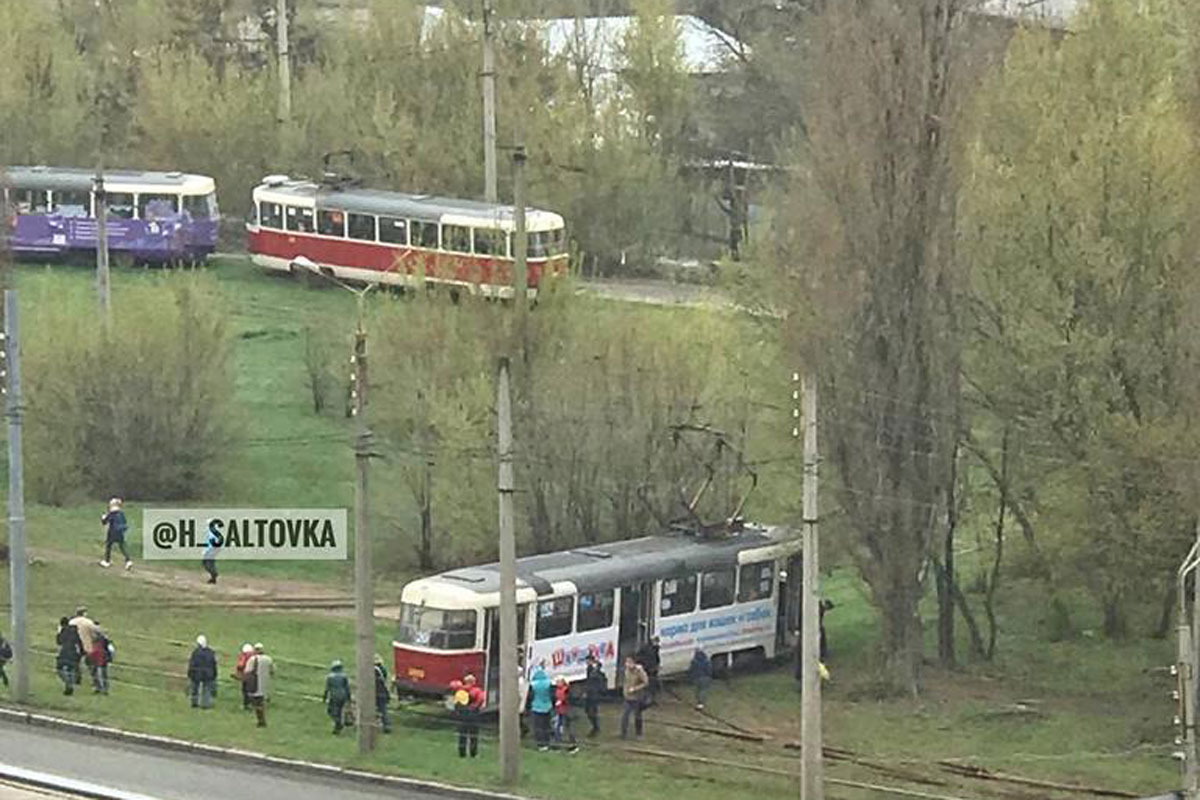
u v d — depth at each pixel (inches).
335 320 5526.6
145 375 4694.9
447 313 4330.7
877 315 3511.3
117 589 4050.2
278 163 6909.5
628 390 4190.5
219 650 3649.1
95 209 6225.4
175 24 7667.3
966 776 3068.4
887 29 3459.6
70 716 3144.7
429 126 6604.3
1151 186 3703.3
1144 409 3757.4
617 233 6378.0
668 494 4180.6
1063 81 3858.3
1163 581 3730.3
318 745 3048.7
